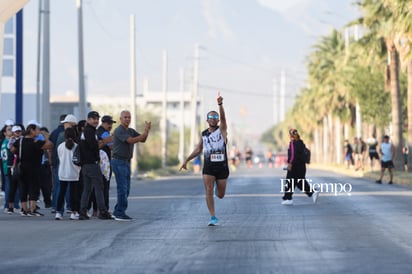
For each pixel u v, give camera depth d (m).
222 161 38.44
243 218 42.62
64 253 29.20
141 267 25.94
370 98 134.12
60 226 38.72
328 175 115.19
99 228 37.69
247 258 27.58
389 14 107.56
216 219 38.66
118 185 41.75
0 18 52.88
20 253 29.27
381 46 117.19
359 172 116.69
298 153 52.59
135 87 110.31
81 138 42.06
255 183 87.00
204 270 25.22
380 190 69.50
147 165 148.88
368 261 26.59
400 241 31.78
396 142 112.69
